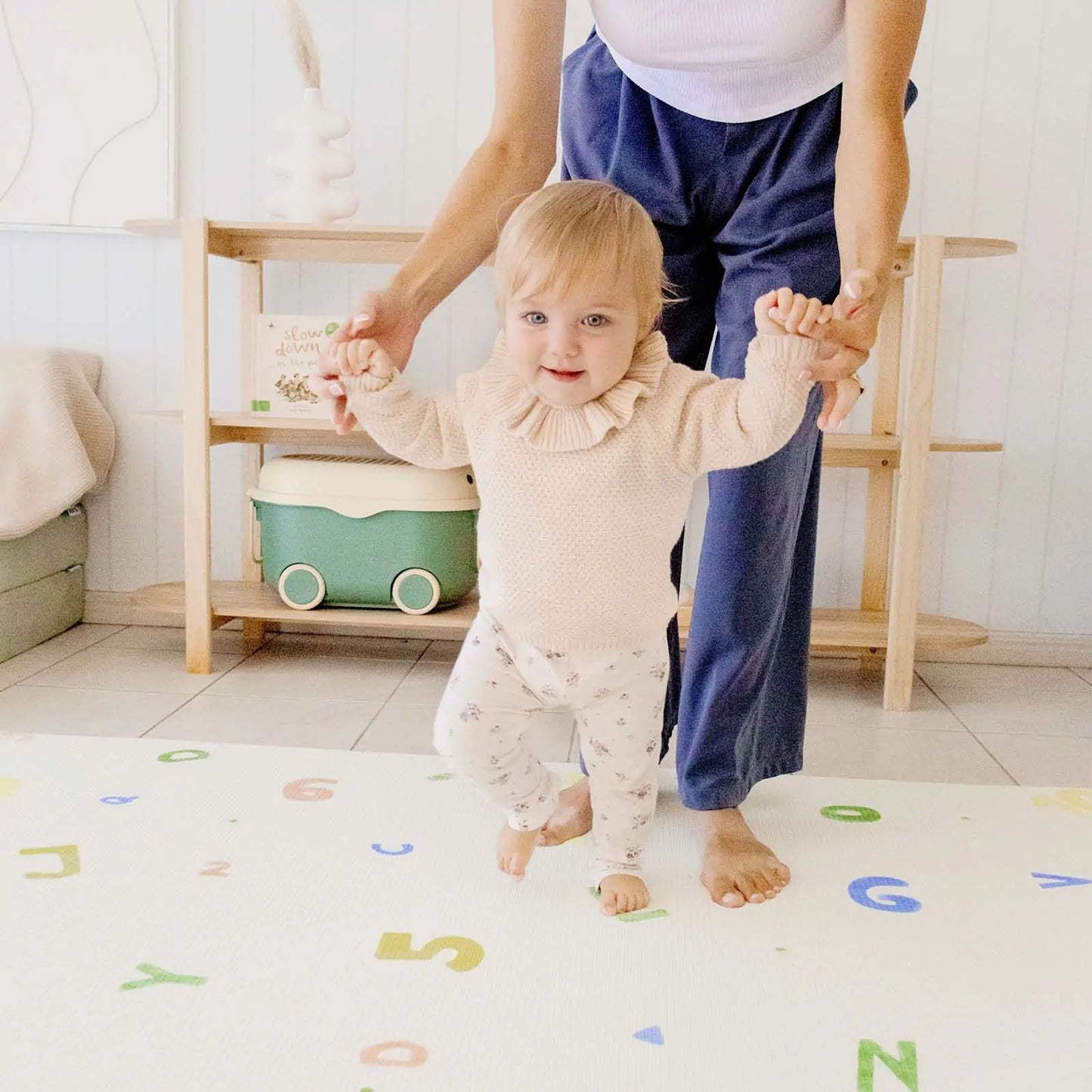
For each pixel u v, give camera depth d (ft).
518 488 3.54
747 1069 2.97
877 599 7.93
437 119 7.89
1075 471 7.95
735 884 3.99
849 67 3.71
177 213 8.01
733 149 4.19
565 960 3.50
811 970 3.49
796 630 4.63
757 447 3.32
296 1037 3.05
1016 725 6.63
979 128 7.64
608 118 4.48
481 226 4.00
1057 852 4.43
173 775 4.93
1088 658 8.09
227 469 8.35
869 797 4.99
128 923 3.63
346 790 4.83
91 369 8.13
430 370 8.11
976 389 7.89
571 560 3.54
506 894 3.94
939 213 7.73
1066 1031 3.20
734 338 4.28
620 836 3.90
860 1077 2.95
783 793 5.03
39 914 3.67
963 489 8.00
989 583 8.09
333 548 7.27
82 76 7.87
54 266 8.16
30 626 7.70
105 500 8.41
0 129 7.92
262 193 7.99
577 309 3.29
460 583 7.46
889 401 7.73
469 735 3.75
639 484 3.49
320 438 7.85
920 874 4.20
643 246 3.39
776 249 4.16
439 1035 3.08
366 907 3.80
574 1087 2.88
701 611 4.26
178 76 7.91
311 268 8.09
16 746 5.24
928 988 3.40
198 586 7.16
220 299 8.11
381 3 7.81
